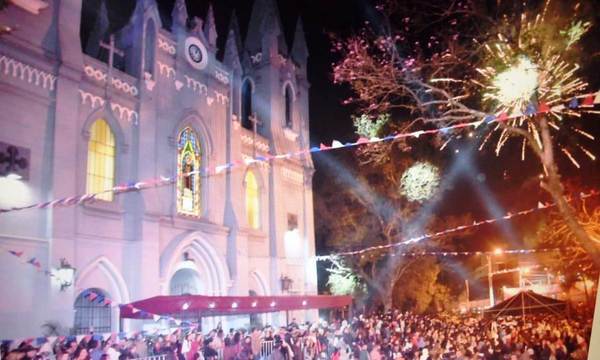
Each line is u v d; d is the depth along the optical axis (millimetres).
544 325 31016
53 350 19234
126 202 25078
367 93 15750
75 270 21562
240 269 30578
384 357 22312
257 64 37875
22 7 21297
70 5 23297
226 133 31844
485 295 59469
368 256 39969
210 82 30891
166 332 23469
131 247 24719
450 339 24531
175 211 27234
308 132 40656
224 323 29969
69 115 22422
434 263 41938
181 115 28625
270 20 38406
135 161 25594
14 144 20500
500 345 22000
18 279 19719
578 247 28797
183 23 29672
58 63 22219
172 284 28953
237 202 31719
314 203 43000
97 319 23172
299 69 41125
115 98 25094
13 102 20672
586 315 32375
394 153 38688
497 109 13352
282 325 32906
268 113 36688
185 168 29031
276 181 35781
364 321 31672
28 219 20516
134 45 27062
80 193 22922
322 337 26031
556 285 48719
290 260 36250
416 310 41906
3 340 18766
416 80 14961
